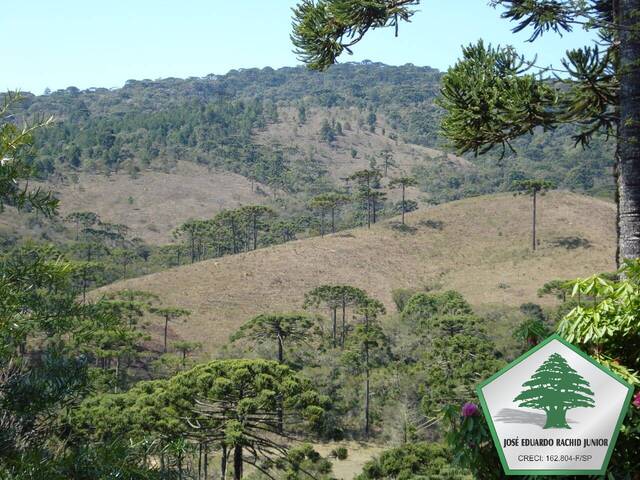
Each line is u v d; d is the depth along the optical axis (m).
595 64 6.40
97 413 15.30
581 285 3.74
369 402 36.84
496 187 150.00
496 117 6.82
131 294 51.88
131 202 141.00
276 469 24.80
